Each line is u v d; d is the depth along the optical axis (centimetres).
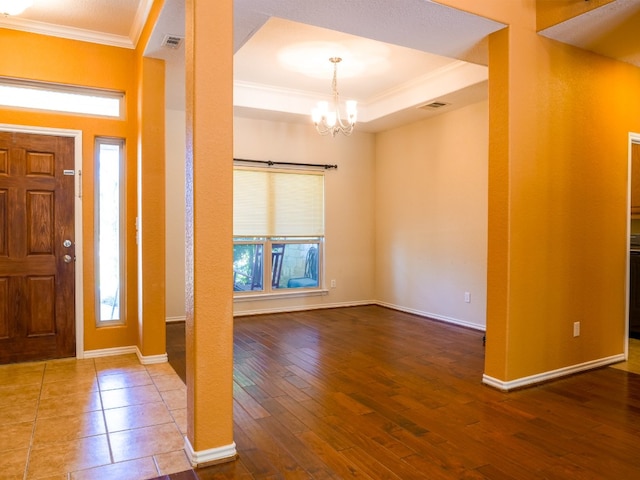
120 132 399
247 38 324
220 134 221
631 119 388
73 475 209
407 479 206
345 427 260
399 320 559
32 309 375
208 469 215
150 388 321
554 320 341
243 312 582
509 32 311
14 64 362
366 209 663
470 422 267
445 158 549
